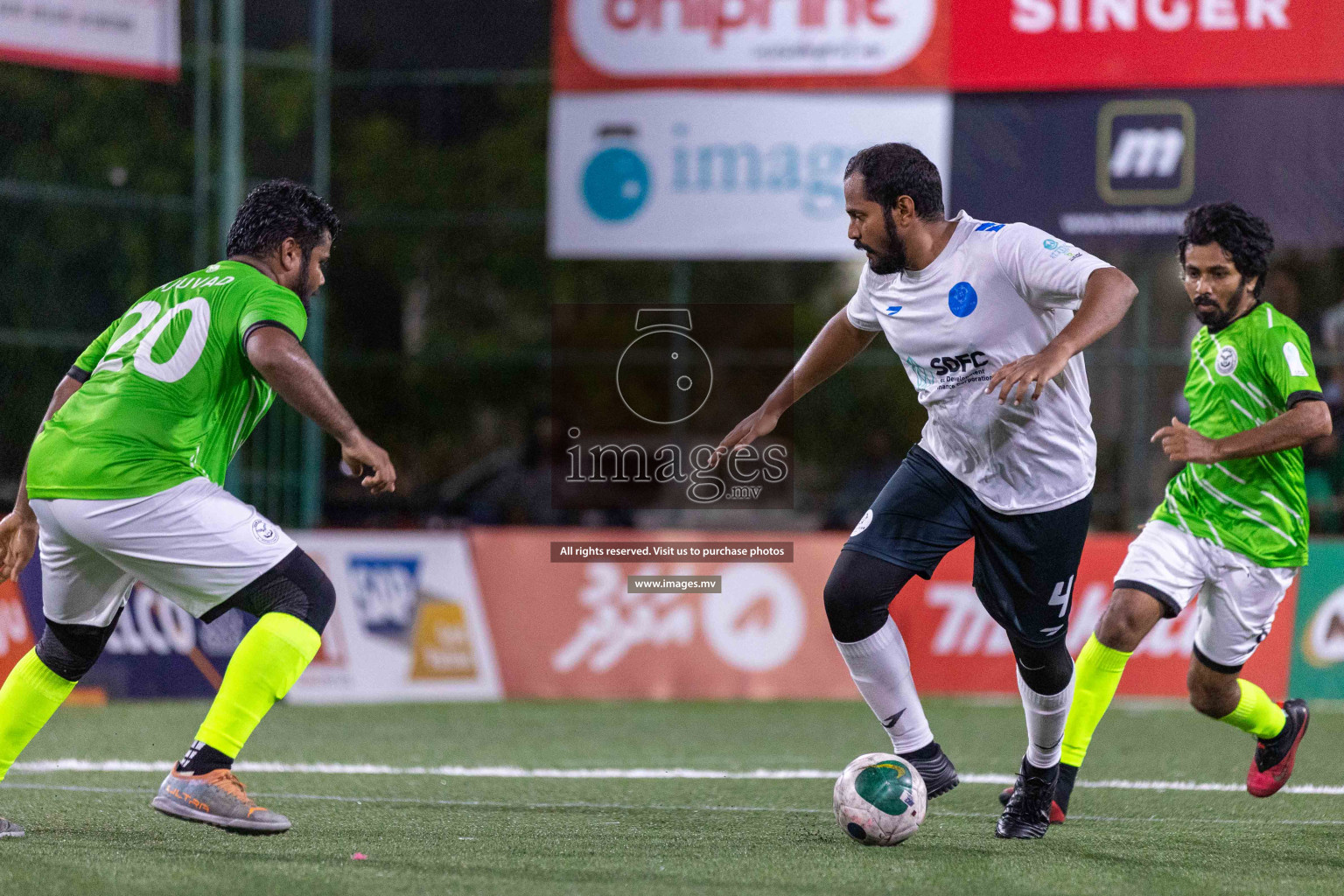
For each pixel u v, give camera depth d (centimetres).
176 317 1392
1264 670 3172
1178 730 2780
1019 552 1498
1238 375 1769
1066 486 1478
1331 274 3981
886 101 3659
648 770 2244
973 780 2131
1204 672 1817
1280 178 3494
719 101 3722
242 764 2259
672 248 3766
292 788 1984
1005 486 1484
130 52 3591
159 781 2006
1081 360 1491
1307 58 3466
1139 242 3569
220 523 1374
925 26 3628
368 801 1853
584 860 1400
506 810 1778
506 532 3341
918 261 1457
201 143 3831
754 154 3719
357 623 3266
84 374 1480
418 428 4853
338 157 4741
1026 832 1573
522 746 2558
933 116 3634
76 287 4059
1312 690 3166
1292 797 1973
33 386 3938
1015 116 3600
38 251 4025
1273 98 3494
